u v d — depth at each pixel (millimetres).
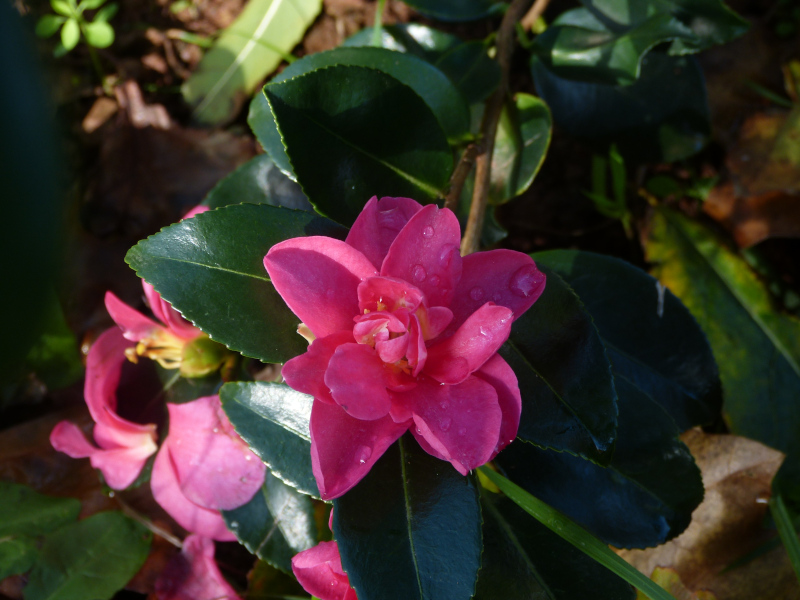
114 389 269
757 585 264
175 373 274
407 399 158
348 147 208
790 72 354
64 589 265
